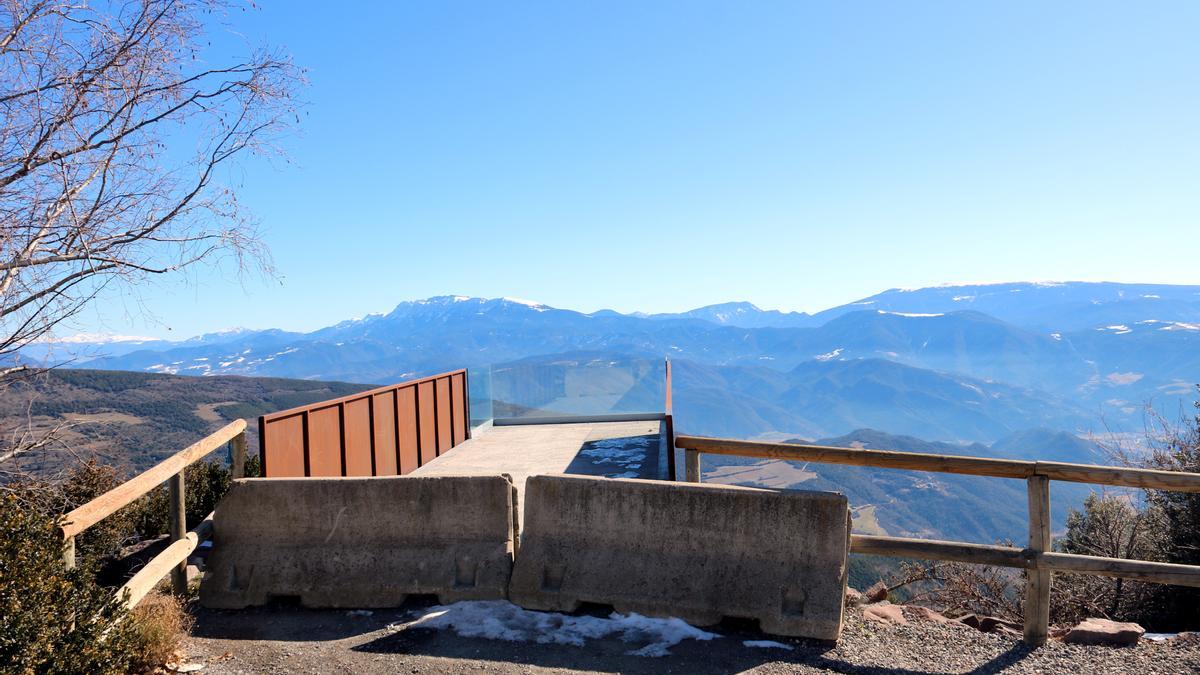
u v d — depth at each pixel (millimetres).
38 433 7461
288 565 5699
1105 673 4645
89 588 4156
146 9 7113
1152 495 10219
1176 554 9734
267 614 5512
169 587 5719
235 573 5715
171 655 4562
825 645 4930
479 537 5727
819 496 5223
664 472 9891
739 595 5141
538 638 4945
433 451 11820
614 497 5562
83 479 8680
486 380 15523
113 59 6945
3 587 3645
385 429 9828
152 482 5121
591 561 5469
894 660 4762
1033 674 4617
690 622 5160
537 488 5734
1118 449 11406
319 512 5836
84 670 3826
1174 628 8398
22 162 6828
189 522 10242
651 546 5430
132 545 9453
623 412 15805
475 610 5355
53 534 4137
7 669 3516
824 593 5055
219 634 5137
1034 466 5160
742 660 4652
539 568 5508
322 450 7938
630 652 4742
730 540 5309
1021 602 9031
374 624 5258
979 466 5320
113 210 7309
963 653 4945
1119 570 4926
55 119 6793
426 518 5773
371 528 5789
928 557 5266
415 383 11039
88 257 7039
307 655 4711
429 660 4602
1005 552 5160
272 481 5930
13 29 6484
